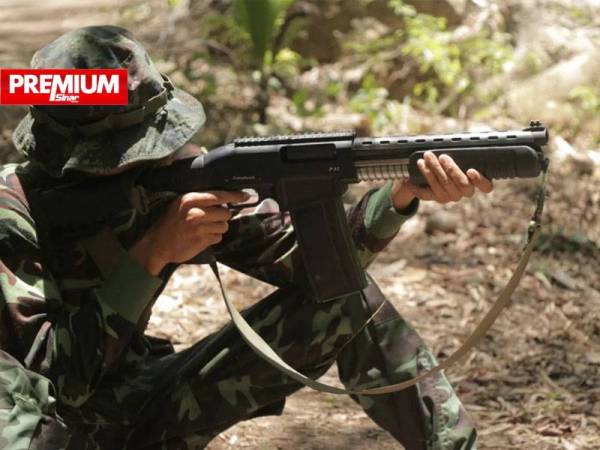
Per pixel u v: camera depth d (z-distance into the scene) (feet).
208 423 12.15
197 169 11.29
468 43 36.35
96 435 11.96
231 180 11.23
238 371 12.14
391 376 12.23
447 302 22.18
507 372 19.02
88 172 10.93
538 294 22.52
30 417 10.22
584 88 34.55
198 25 41.32
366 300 12.19
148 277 10.85
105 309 10.78
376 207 11.99
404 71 36.06
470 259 24.43
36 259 11.14
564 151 31.22
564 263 24.14
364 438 16.47
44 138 11.07
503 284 22.97
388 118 33.65
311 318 12.12
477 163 10.66
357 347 12.32
